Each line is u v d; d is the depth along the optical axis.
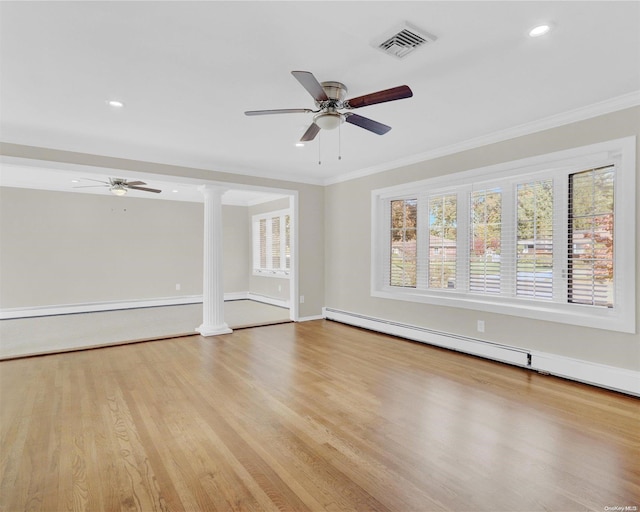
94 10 1.80
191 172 4.93
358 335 4.98
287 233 7.68
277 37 2.05
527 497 1.71
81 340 4.82
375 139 3.91
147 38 2.06
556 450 2.10
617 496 1.71
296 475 1.89
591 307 3.16
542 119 3.32
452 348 4.17
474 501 1.69
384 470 1.93
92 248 7.10
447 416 2.54
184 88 2.70
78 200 6.96
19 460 2.02
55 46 2.14
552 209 3.44
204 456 2.07
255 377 3.34
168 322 6.05
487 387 3.06
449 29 1.95
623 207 2.89
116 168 4.41
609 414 2.55
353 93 2.76
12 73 2.46
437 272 4.52
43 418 2.54
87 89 2.71
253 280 8.89
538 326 3.43
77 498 1.71
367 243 5.38
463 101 2.93
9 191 6.36
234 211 8.89
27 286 6.50
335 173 5.71
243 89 2.71
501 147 3.71
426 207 4.65
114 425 2.43
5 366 3.69
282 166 5.20
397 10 1.78
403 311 4.83
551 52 2.20
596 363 3.04
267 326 5.59
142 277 7.63
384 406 2.71
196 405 2.74
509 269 3.77
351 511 1.63
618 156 2.96
